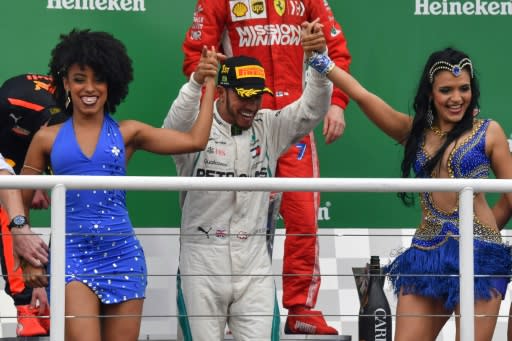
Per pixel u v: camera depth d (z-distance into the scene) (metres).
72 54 21.73
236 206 23.08
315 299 26.69
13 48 29.69
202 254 23.06
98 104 21.77
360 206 29.52
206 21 27.25
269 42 27.31
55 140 21.69
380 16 30.28
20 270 25.23
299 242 26.70
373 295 24.95
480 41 30.34
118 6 29.91
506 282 21.77
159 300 28.16
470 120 22.06
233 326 23.23
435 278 21.58
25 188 19.05
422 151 22.28
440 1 30.31
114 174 21.72
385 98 30.28
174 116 23.27
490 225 21.86
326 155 29.98
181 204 23.98
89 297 20.92
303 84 27.67
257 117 23.89
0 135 25.66
